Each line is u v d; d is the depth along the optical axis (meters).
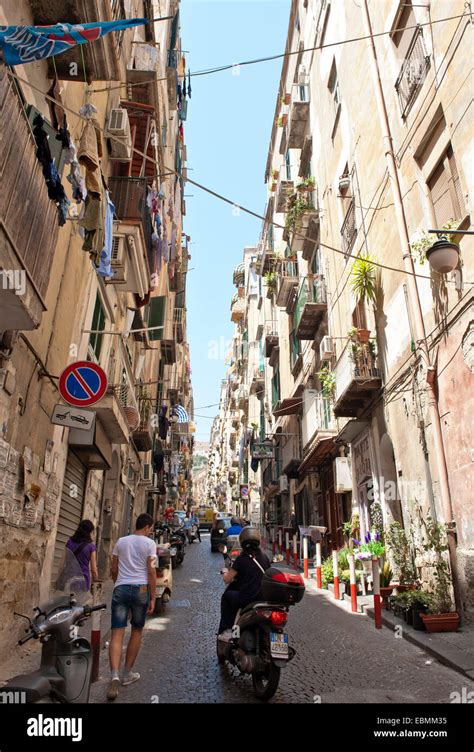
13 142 4.34
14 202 4.37
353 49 14.55
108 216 7.73
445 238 7.79
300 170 22.12
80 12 6.41
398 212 10.83
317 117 19.58
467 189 8.24
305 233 19.75
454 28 8.79
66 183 8.33
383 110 11.95
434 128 9.69
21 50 4.51
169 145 25.58
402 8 11.20
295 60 24.69
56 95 7.15
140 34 15.63
